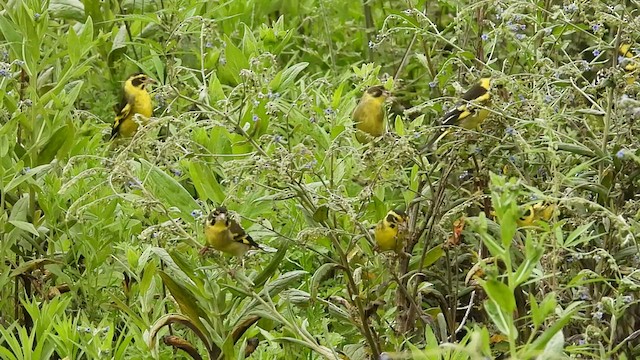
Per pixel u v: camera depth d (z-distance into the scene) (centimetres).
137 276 1013
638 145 1019
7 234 1123
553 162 900
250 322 973
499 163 1077
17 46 1282
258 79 1044
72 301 1173
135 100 1345
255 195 1048
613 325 870
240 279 945
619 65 1027
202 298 974
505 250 673
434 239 1189
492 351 1059
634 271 891
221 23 1722
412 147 1049
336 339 1045
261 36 1490
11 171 1160
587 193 1081
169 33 1521
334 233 995
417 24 1402
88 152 1222
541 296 1019
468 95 1059
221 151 1184
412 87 1684
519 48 1235
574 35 1483
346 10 1831
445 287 1195
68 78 1197
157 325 973
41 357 987
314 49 1777
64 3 1612
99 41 1288
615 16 1075
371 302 1027
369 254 1118
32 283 1141
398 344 1007
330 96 1436
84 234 1105
